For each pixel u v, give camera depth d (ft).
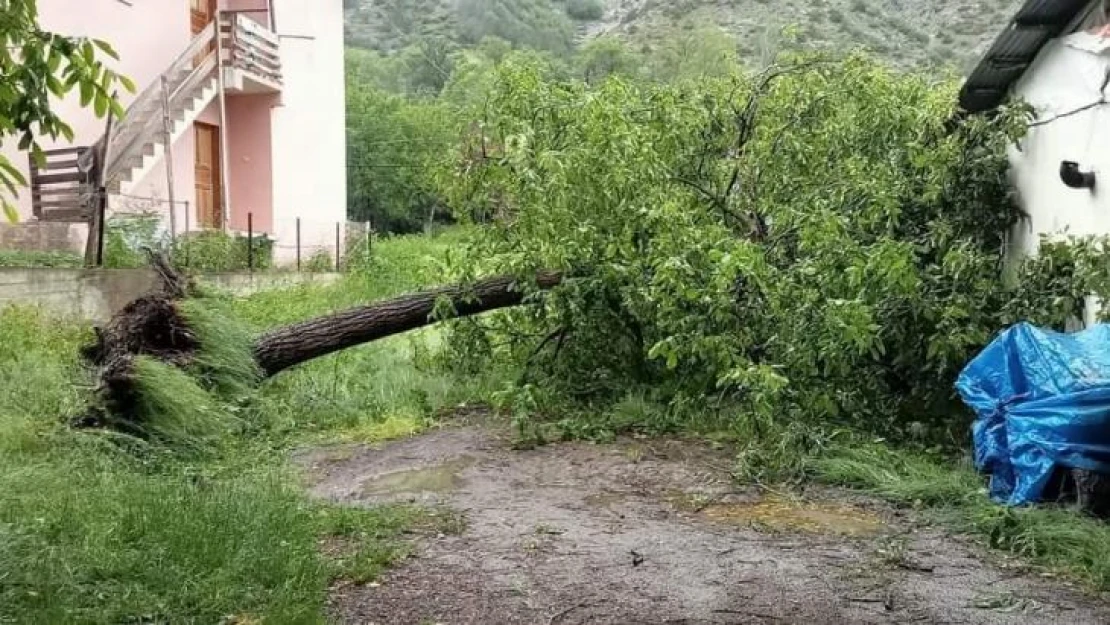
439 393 27.81
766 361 23.21
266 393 26.73
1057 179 23.03
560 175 23.38
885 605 12.98
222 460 20.84
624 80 27.22
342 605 12.72
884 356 23.48
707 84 28.32
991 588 13.70
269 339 26.40
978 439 18.56
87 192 38.91
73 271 34.58
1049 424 16.57
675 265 21.79
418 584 13.58
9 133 10.31
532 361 27.89
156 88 46.57
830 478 19.33
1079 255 19.89
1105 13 21.07
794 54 27.86
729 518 17.12
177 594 12.36
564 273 25.84
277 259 59.67
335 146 70.74
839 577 14.08
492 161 26.43
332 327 26.71
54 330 30.86
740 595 13.34
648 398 25.88
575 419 24.16
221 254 47.39
